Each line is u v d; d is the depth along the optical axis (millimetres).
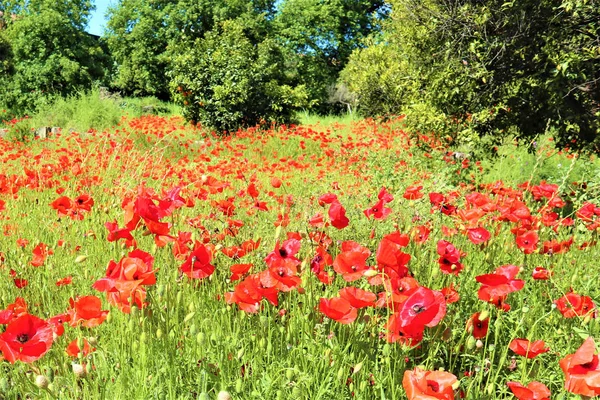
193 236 2270
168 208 2498
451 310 2502
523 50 6926
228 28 18094
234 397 1918
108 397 1999
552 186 4199
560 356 2346
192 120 16938
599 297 2713
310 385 2043
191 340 2221
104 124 16109
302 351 2172
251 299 2031
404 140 12070
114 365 2209
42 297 2979
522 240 2994
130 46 37250
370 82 19359
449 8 7469
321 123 20250
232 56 17000
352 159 10328
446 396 1341
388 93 18562
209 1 35906
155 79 37156
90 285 3045
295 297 2406
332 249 2854
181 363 2123
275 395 1982
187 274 2213
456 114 8125
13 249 3898
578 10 6340
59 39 27250
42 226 4543
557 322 2674
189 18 35531
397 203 5230
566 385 1455
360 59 20969
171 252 2766
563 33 6633
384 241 1857
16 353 1637
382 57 19359
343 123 19750
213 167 7969
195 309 2395
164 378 2029
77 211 3688
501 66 7250
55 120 16359
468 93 7629
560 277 3289
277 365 2129
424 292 1619
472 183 8312
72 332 2545
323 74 36719
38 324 1722
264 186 8031
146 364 2061
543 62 6855
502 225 3967
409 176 8227
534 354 1920
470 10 7254
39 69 25953
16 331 1693
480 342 2107
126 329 2205
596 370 1424
